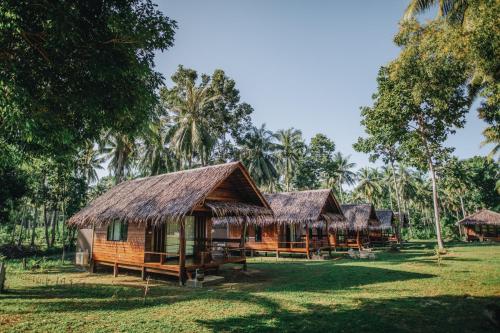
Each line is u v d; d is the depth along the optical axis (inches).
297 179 2249.0
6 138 314.0
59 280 592.4
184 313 336.5
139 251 615.8
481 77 577.3
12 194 962.1
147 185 699.4
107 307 366.6
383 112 1147.3
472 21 472.4
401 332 270.8
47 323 301.9
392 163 1609.3
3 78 231.1
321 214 1034.1
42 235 1969.7
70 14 237.6
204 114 1535.4
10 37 251.1
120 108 302.5
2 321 308.3
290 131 2089.1
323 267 747.4
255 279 587.2
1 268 457.4
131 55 286.5
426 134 1197.1
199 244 684.7
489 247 1279.5
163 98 1502.2
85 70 275.0
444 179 2354.8
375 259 933.8
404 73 985.5
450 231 2276.1
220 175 567.5
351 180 2386.8
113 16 269.9
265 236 1115.3
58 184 1246.9
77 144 331.6
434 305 358.0
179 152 1422.2
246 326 288.7
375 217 1576.0
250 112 1708.9
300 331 273.7
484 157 2385.6
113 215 609.3
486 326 282.8
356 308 349.1
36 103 249.8
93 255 714.8
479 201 2375.7
